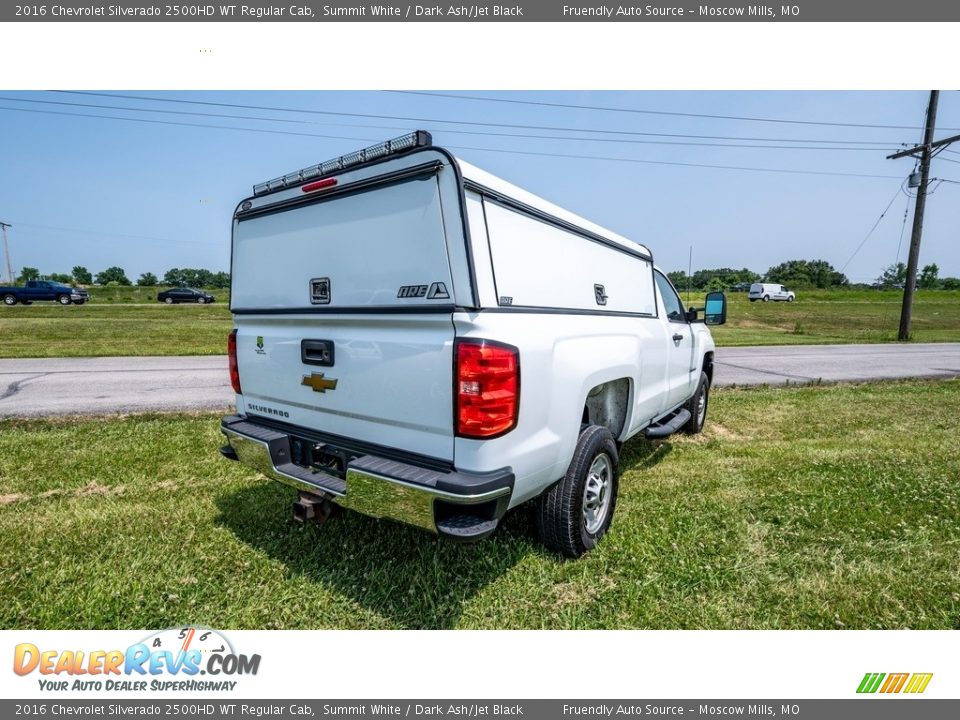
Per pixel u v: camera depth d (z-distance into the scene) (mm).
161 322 21281
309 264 2871
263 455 3047
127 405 7105
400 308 2453
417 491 2266
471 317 2270
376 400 2596
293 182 2904
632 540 3314
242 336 3391
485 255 2359
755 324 27375
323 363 2836
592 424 3543
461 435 2297
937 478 4398
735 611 2684
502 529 3402
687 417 5219
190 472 4480
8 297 30438
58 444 5238
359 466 2457
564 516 2959
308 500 2869
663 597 2777
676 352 4859
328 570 2965
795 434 6117
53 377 9305
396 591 2801
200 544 3229
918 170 19672
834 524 3545
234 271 3410
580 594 2812
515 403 2344
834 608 2693
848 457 5035
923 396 8312
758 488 4195
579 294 3236
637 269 4238
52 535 3324
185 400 7461
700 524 3551
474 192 2344
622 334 3574
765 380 10102
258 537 3322
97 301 38938
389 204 2480
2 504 3820
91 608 2639
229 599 2730
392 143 2416
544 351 2576
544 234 2914
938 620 2629
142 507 3742
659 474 4535
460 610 2664
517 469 2436
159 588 2803
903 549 3227
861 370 11570
